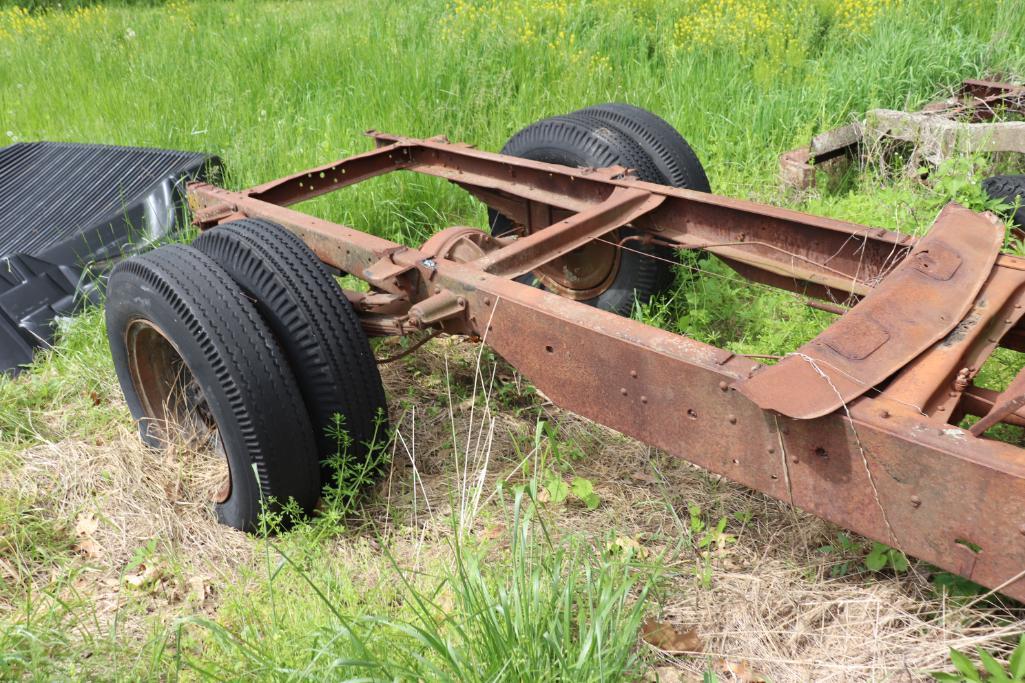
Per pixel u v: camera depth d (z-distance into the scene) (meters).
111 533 3.11
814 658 2.38
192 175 5.56
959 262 2.53
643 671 2.32
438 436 3.63
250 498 3.01
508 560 2.73
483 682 2.11
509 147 4.67
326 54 8.38
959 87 6.76
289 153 6.32
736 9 8.54
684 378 2.26
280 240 3.03
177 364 3.42
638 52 8.22
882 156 5.75
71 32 11.36
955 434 1.85
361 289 4.79
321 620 2.52
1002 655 2.29
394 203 5.67
